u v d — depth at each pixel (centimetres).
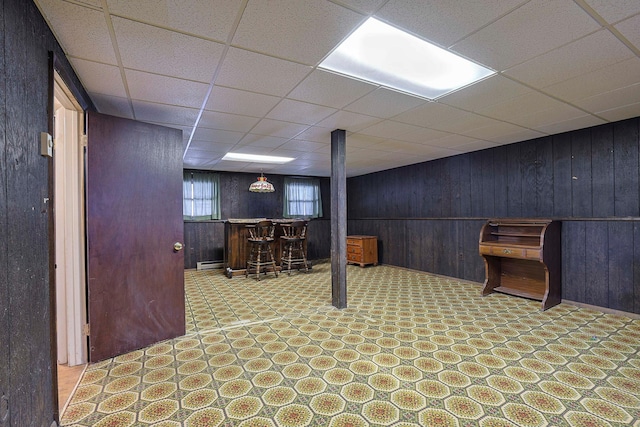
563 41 185
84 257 247
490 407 185
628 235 343
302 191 821
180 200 296
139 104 283
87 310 246
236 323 329
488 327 311
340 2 149
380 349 263
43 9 148
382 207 705
